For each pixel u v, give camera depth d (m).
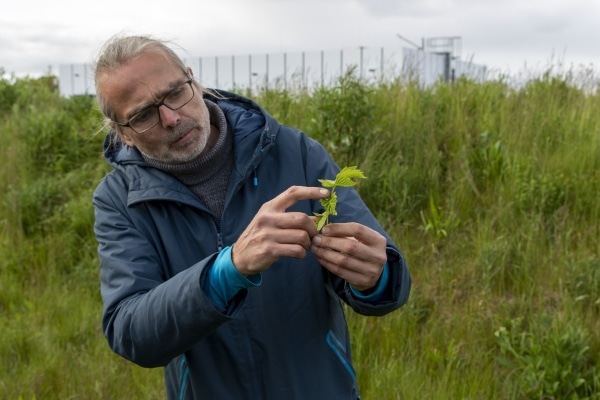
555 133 5.46
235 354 1.82
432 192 5.04
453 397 3.41
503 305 4.01
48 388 3.86
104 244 1.87
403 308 4.05
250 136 1.87
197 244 1.85
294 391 1.84
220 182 1.90
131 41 1.79
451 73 9.02
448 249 4.55
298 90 6.98
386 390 3.49
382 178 5.14
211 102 1.95
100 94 1.80
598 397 3.33
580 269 4.07
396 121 5.76
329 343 1.89
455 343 3.85
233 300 1.59
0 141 7.76
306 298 1.86
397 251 1.74
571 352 3.46
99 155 7.05
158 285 1.78
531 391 3.41
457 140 5.48
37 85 11.11
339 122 5.48
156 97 1.74
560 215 4.57
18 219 6.08
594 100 6.08
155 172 1.86
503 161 5.06
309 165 1.95
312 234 1.58
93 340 4.42
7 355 4.25
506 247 4.30
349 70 5.68
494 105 6.02
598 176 4.84
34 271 5.48
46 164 7.23
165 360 1.68
